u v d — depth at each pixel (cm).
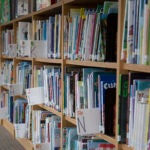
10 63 384
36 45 270
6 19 404
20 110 338
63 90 222
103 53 172
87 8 216
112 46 166
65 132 224
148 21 129
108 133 168
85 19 191
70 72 221
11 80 371
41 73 274
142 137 133
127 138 149
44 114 271
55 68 254
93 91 178
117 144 154
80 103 194
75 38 205
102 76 174
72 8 222
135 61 140
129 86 147
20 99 357
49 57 255
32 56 276
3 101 409
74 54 207
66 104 221
